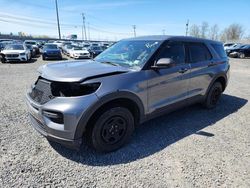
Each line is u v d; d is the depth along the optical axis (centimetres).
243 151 320
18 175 254
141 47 369
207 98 480
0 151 302
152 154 308
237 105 546
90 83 273
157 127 400
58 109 262
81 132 270
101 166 278
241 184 250
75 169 270
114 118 302
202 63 434
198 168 276
